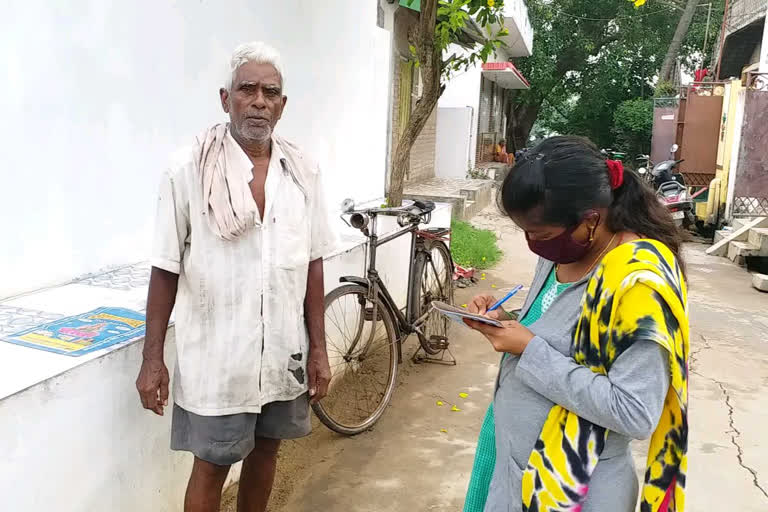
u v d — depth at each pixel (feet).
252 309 7.10
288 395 7.64
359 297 12.91
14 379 6.29
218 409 7.07
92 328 7.93
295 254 7.43
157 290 6.99
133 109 11.08
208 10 12.69
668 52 75.31
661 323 4.56
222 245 6.95
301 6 16.14
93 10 10.09
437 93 18.47
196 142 7.02
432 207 14.47
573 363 4.99
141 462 7.86
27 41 9.05
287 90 15.89
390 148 31.94
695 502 10.50
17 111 9.02
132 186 11.24
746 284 26.37
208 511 7.64
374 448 11.86
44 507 6.46
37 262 9.57
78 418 6.80
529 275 26.27
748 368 16.74
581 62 86.28
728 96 37.86
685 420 4.84
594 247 5.25
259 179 7.24
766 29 39.01
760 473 11.46
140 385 7.00
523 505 5.19
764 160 32.35
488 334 5.38
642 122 80.69
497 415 5.67
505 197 5.10
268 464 8.33
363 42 20.52
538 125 122.21
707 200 39.14
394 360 13.37
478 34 33.40
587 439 4.93
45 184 9.56
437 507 10.11
